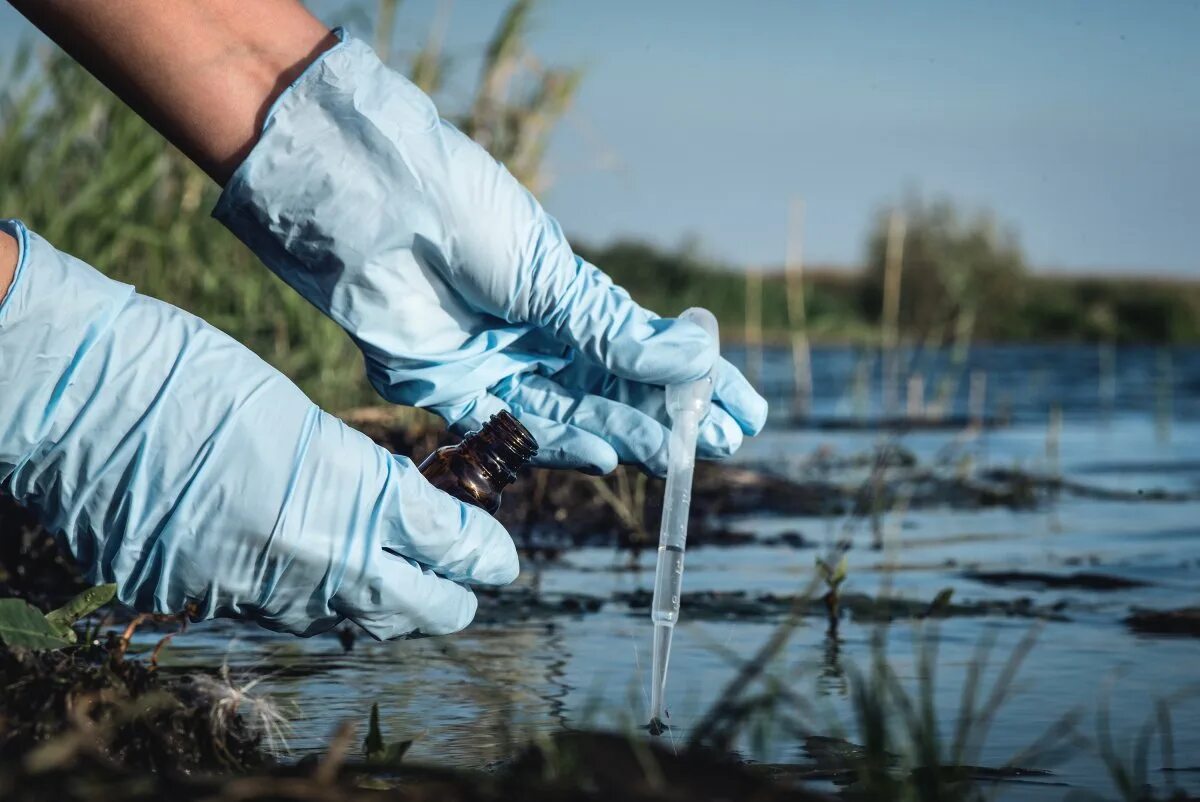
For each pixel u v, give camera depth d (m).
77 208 1.55
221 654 0.93
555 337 0.82
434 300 0.81
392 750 0.73
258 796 0.66
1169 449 2.07
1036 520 1.43
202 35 0.77
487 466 0.81
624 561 1.22
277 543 0.77
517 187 0.81
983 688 0.88
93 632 0.79
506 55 1.62
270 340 1.58
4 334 0.75
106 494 0.77
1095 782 0.76
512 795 0.67
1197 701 0.87
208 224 1.65
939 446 2.06
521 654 0.94
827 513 1.47
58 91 1.63
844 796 0.73
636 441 0.83
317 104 0.78
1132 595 1.09
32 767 0.65
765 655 0.74
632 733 0.74
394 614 0.80
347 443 0.78
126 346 0.77
